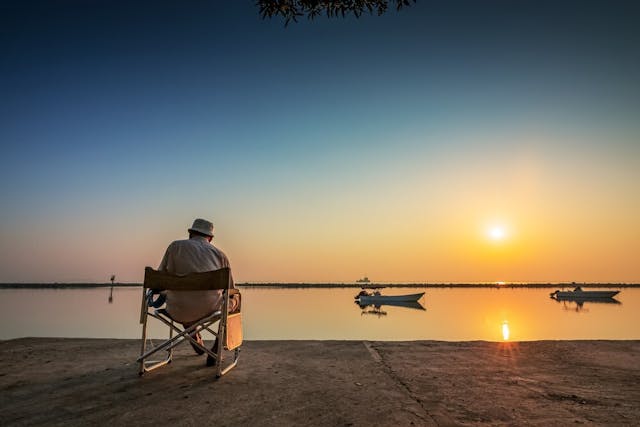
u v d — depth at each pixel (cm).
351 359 428
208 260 373
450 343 522
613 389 317
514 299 8300
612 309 4653
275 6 416
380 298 5744
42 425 238
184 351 474
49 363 405
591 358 433
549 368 388
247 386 321
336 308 5100
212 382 332
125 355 446
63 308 4725
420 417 252
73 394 298
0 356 441
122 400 284
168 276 349
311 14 424
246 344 520
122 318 3250
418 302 5844
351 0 414
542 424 242
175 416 252
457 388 318
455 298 8988
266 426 236
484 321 3020
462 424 241
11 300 7100
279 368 386
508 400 288
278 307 5353
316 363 408
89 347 495
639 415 258
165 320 360
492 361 419
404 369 383
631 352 465
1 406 272
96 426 236
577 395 301
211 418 249
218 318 361
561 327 2469
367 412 261
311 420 246
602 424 243
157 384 326
